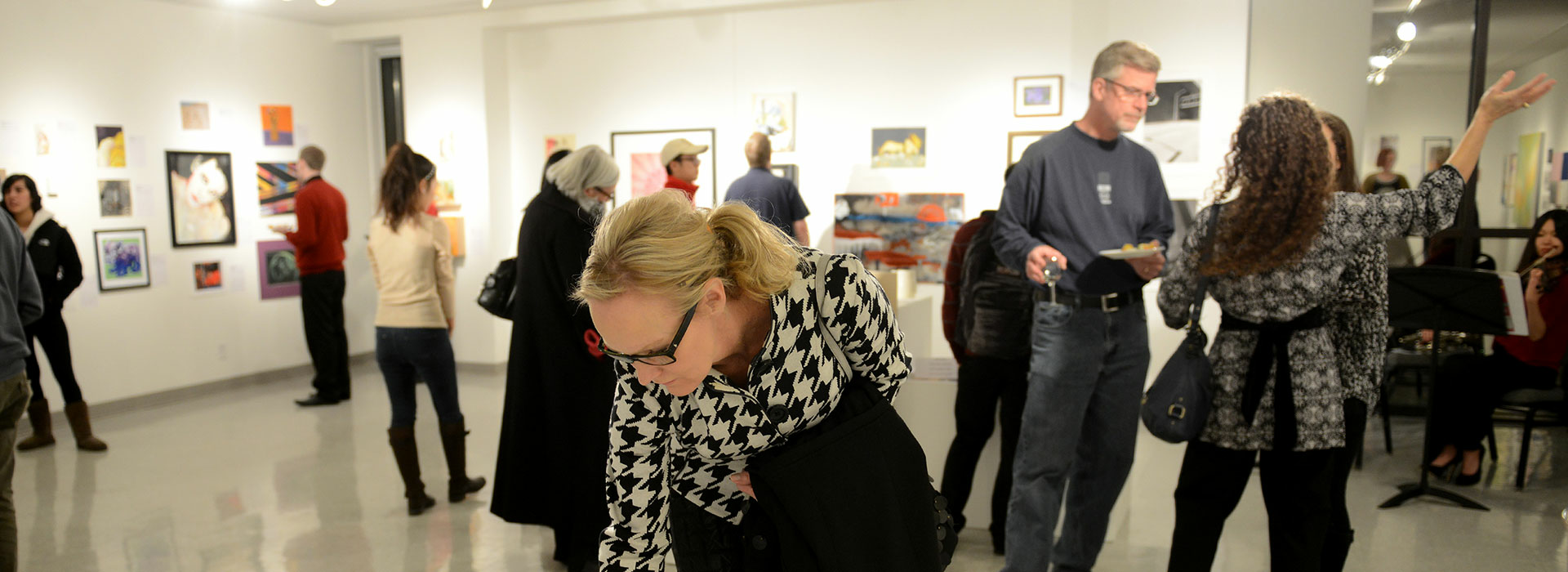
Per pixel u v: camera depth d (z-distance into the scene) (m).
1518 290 3.66
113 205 5.92
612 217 1.21
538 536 3.70
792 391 1.33
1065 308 2.75
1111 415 2.83
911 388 3.57
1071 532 2.98
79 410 5.03
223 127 6.58
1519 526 3.68
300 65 7.12
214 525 3.84
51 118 5.60
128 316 6.00
